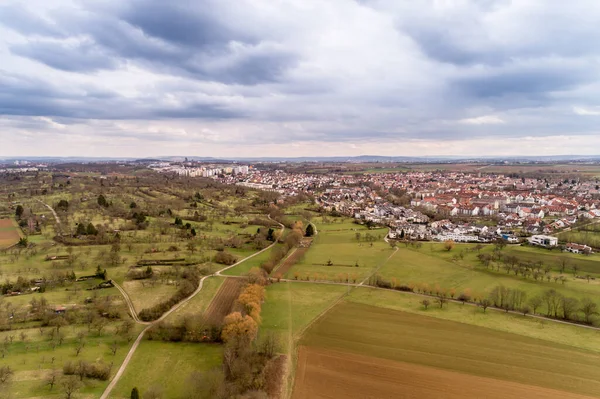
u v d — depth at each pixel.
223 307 158.25
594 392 104.88
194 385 102.00
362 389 105.44
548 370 115.31
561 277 193.38
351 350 126.56
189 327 133.50
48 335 128.75
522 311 158.75
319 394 102.94
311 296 178.62
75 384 98.56
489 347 128.88
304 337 136.12
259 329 141.12
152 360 118.56
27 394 97.81
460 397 102.62
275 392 103.06
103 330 134.75
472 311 160.88
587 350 126.88
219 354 122.94
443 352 125.62
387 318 153.12
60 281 174.25
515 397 102.94
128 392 102.62
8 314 140.62
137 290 169.38
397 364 118.19
